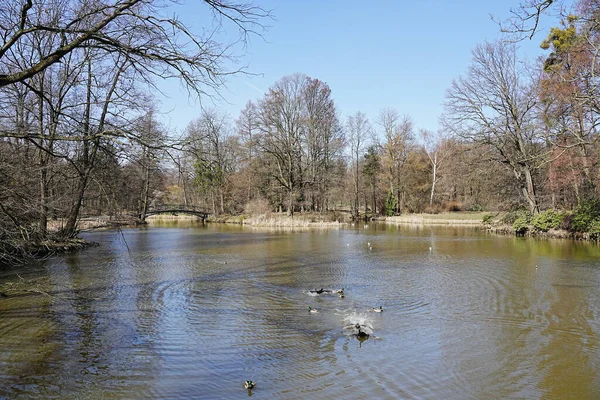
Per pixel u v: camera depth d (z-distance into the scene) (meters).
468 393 6.86
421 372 7.60
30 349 8.56
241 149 52.50
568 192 35.12
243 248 24.84
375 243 27.48
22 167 10.43
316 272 16.88
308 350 8.56
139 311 11.25
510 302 12.11
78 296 12.83
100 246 25.84
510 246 25.14
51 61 6.44
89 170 8.17
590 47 14.51
